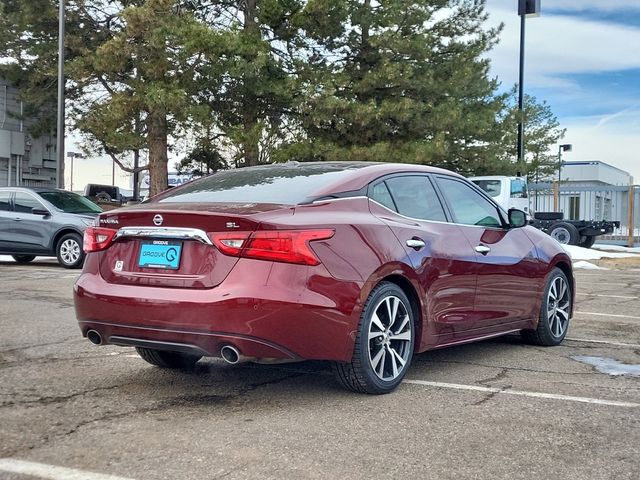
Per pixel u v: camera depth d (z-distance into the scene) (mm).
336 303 4441
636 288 12430
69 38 24156
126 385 5066
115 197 35438
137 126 23219
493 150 24891
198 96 23125
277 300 4223
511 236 6359
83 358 5934
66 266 14297
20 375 5316
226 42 20984
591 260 19594
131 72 23406
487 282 5828
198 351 4359
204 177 5848
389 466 3484
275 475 3344
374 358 4789
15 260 16391
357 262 4609
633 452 3732
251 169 5801
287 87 22094
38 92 27625
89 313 4723
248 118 24125
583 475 3408
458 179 6121
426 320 5180
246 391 4934
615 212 27406
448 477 3355
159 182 23719
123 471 3375
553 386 5141
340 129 22766
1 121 29297
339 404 4602
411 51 23125
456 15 25719
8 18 25656
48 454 3604
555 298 6820
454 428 4105
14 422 4137
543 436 3980
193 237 4434
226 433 3971
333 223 4602
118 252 4777
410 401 4691
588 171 49594
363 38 23500
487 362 6000
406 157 22250
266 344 4246
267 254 4297
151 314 4414
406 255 4992
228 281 4297
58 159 21438
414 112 22797
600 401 4727
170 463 3486
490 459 3605
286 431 4016
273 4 22781
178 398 4730
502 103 26016
